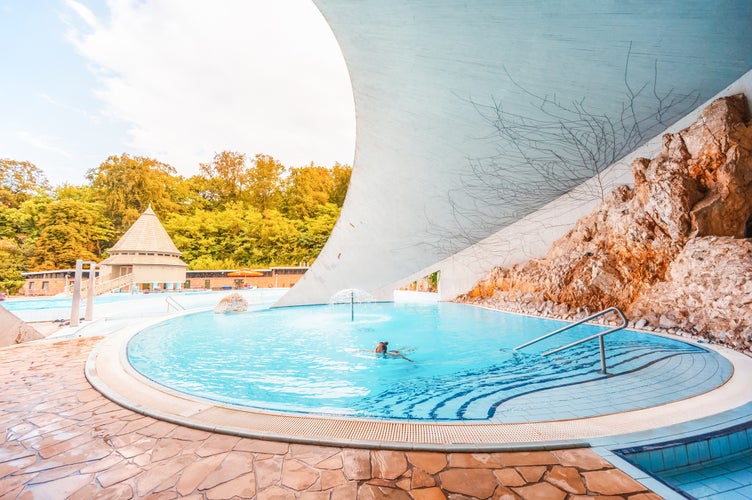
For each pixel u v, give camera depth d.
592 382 4.30
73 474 2.33
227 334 8.63
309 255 37.84
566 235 10.97
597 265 9.03
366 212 11.62
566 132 8.66
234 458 2.48
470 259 14.35
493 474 2.21
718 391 3.59
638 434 2.64
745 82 7.43
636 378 4.32
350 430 2.82
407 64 7.51
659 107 8.08
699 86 7.57
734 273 6.05
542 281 10.88
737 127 7.19
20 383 4.39
